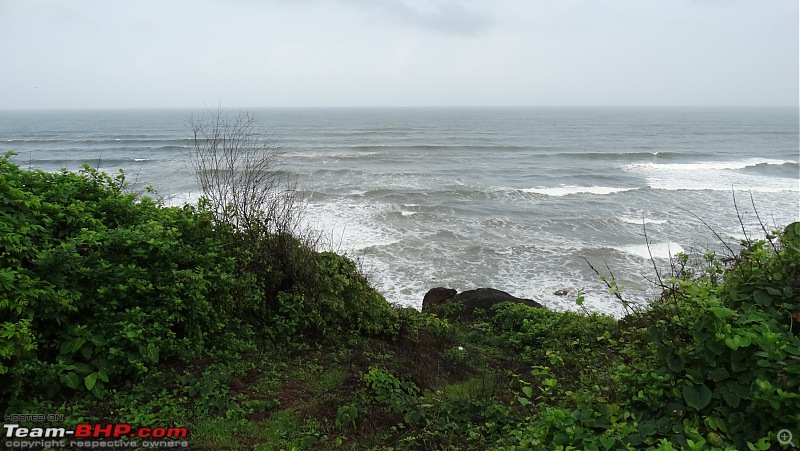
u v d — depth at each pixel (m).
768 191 28.14
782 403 2.66
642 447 2.94
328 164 39.12
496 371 6.69
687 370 3.11
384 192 27.48
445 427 4.30
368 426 4.46
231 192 7.43
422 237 19.33
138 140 60.16
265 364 5.43
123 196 5.84
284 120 128.62
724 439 2.79
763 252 3.67
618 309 13.31
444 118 147.50
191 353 4.98
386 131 83.44
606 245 18.69
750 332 2.88
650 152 49.47
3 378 3.85
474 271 16.08
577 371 5.47
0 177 4.61
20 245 4.20
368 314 7.21
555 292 14.49
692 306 3.30
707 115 173.00
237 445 3.94
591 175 35.38
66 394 4.09
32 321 4.03
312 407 4.63
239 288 5.81
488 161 42.75
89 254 4.58
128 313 4.47
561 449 2.79
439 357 7.13
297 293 6.48
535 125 106.50
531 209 24.38
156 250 5.08
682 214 23.14
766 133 79.56
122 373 4.40
